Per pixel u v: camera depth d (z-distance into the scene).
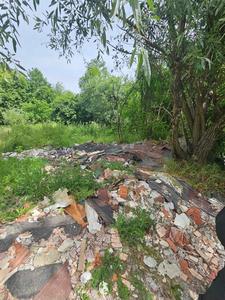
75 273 2.00
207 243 2.58
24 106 15.10
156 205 2.81
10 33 1.18
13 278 1.96
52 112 14.28
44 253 2.14
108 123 8.20
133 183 3.01
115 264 2.05
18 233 2.34
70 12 1.62
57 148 5.46
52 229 2.37
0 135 6.34
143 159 4.28
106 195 2.75
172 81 3.23
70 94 14.41
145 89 3.75
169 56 2.49
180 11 1.75
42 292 1.87
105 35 1.24
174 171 3.75
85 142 5.89
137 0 0.84
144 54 1.00
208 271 2.26
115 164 3.52
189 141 4.18
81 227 2.37
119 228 2.35
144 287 1.97
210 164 4.07
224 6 2.01
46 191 2.86
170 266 2.18
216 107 3.78
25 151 5.27
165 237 2.44
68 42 2.02
